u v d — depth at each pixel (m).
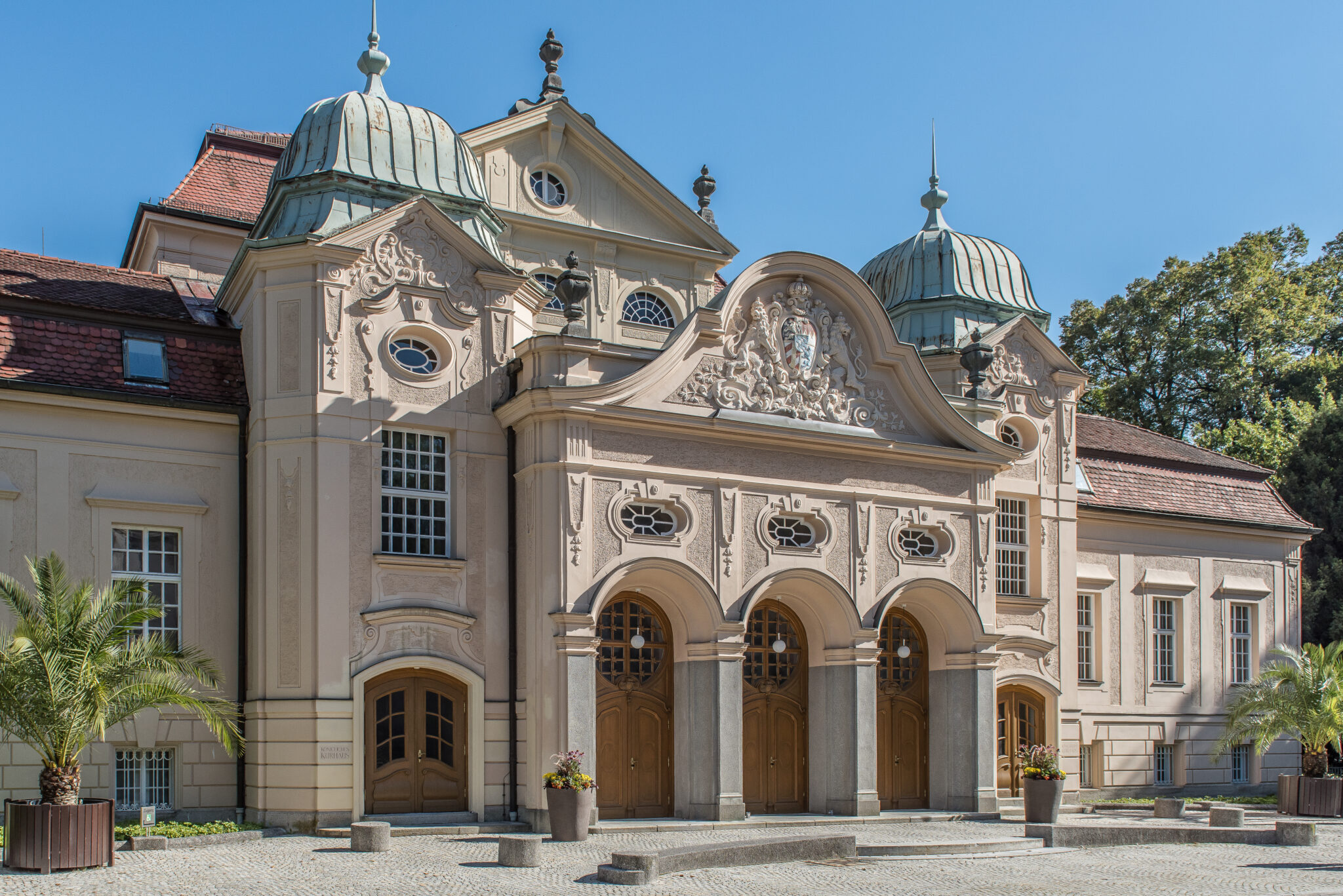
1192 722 34.84
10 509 22.05
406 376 24.02
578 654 23.12
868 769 26.17
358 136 25.38
